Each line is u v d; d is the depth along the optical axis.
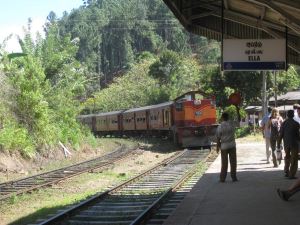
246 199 11.28
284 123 14.51
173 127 34.50
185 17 14.91
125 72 120.50
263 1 11.03
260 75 45.47
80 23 133.38
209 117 32.94
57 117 32.47
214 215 9.57
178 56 90.88
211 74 47.31
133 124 48.47
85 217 10.80
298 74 53.62
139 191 14.63
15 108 26.02
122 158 26.33
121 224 10.02
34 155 24.66
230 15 14.92
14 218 11.77
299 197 11.36
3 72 27.20
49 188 16.27
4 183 16.88
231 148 14.45
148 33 138.88
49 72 35.81
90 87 93.44
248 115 55.00
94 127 60.31
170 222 9.08
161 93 79.50
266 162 19.89
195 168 19.62
